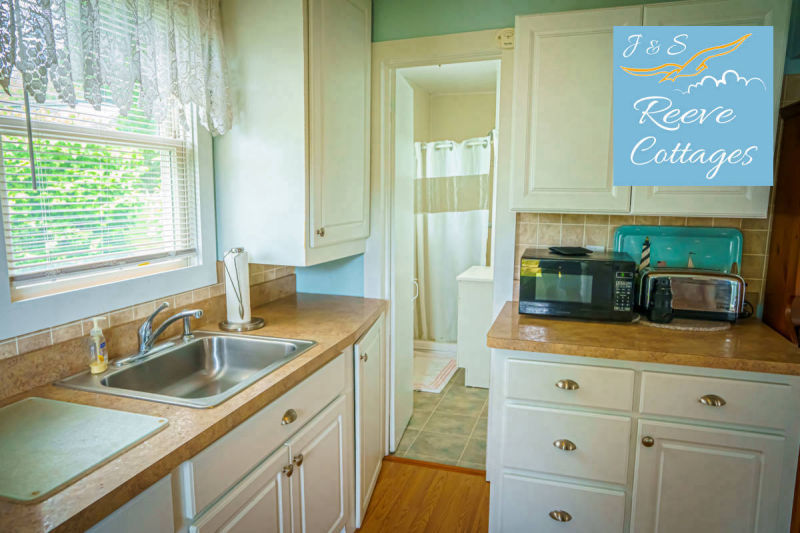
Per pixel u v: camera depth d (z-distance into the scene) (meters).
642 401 1.73
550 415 1.81
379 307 2.38
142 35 1.55
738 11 1.79
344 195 2.23
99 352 1.48
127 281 1.66
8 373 1.31
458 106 4.55
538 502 1.88
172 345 1.73
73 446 1.06
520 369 1.82
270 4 1.87
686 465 1.72
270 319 2.14
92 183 1.56
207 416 1.21
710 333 1.90
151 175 1.78
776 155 1.99
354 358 2.02
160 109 1.67
